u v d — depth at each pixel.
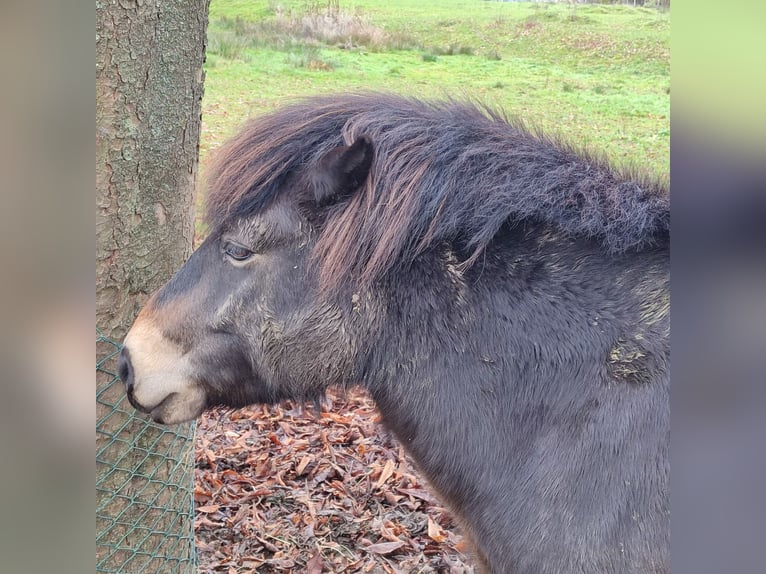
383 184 1.95
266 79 10.66
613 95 10.55
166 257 2.44
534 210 1.92
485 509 1.94
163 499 2.53
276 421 4.63
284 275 1.98
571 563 1.77
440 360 1.96
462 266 1.95
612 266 1.89
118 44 2.15
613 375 1.81
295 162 2.01
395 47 13.01
